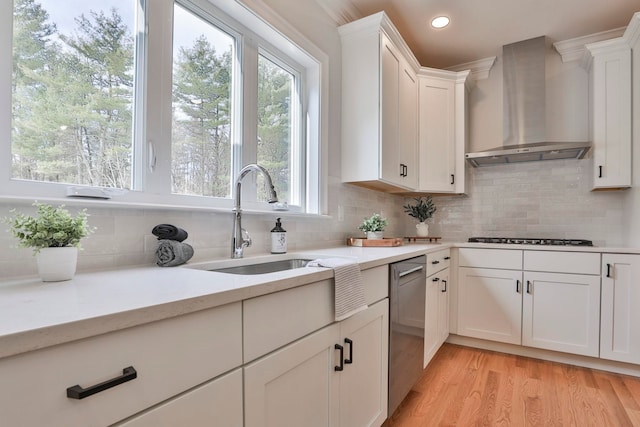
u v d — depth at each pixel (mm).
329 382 1136
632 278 2238
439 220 3432
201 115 1512
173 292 710
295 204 2133
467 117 3240
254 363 823
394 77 2449
